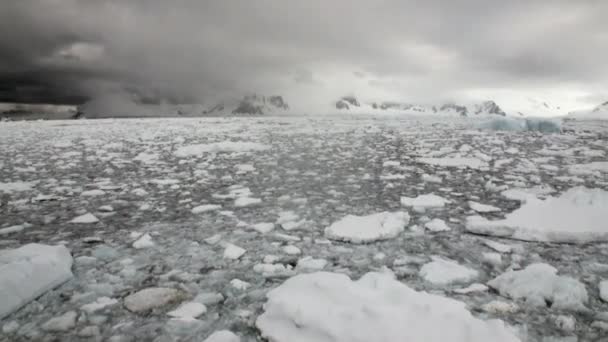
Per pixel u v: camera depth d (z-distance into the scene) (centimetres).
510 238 424
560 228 421
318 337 237
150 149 1334
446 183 726
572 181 729
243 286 317
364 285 298
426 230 455
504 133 1855
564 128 2264
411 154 1130
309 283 295
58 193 678
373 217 479
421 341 222
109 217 527
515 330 247
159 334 251
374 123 3033
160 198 636
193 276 338
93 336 249
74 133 2036
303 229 465
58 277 323
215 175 839
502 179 757
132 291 312
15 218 526
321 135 1825
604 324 250
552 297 280
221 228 472
